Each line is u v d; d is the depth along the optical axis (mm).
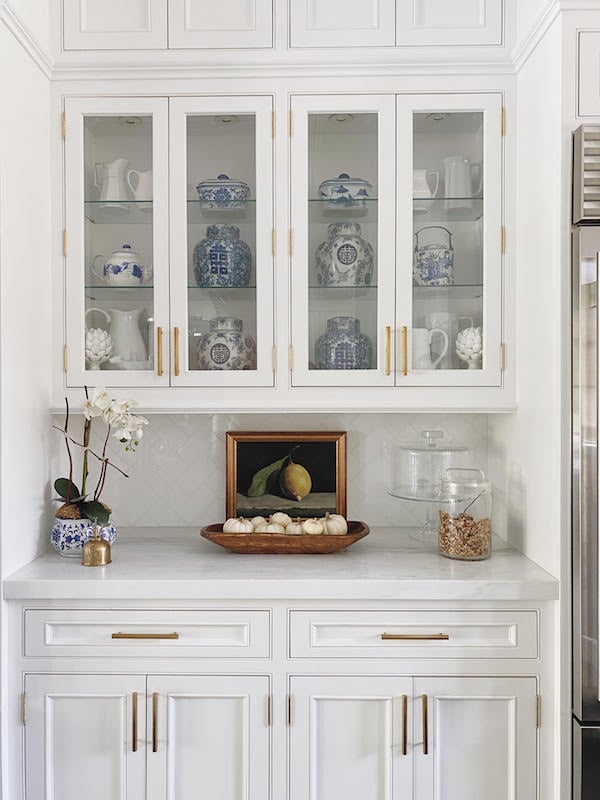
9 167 1844
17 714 1861
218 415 2438
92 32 2098
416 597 1829
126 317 2137
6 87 1823
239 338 2125
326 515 2176
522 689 1843
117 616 1854
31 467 2018
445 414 2430
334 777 1859
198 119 2123
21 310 1923
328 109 2088
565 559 1794
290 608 1851
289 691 1853
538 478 1944
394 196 2092
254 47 2088
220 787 1862
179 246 2113
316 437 2361
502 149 2096
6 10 1785
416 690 1847
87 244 2139
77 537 2049
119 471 2402
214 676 1854
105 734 1862
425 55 2076
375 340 2115
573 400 1767
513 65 2080
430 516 2320
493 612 1843
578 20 1745
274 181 2100
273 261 2104
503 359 2107
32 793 1861
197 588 1833
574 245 1755
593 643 1760
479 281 2117
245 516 2359
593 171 1709
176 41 2090
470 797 1854
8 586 1832
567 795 1804
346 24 2086
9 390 1856
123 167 2135
